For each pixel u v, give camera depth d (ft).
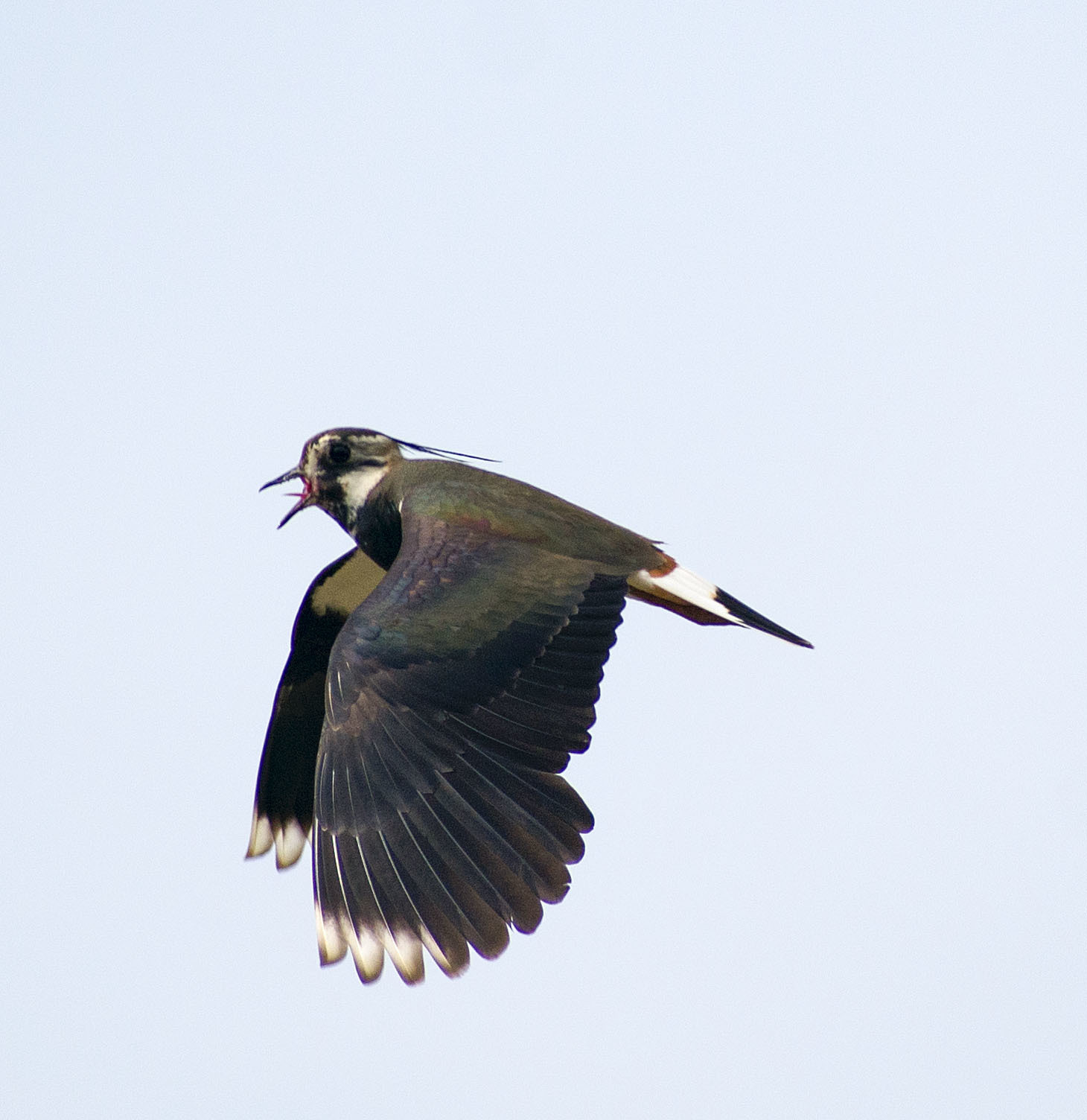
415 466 47.01
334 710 37.22
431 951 34.19
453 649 37.76
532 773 36.11
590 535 42.68
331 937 35.06
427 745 36.35
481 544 41.24
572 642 38.50
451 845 35.06
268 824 46.11
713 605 42.27
